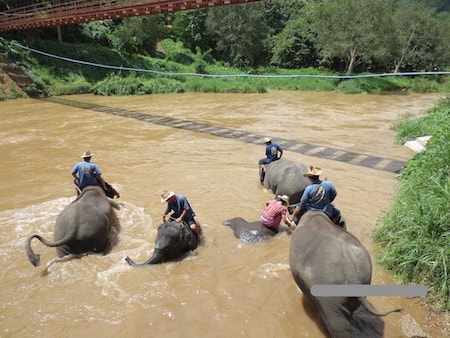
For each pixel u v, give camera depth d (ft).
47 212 25.41
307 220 15.75
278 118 65.10
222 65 166.20
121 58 125.08
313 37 165.58
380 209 25.85
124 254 20.34
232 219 24.29
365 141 46.91
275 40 175.52
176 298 16.78
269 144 30.53
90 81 107.34
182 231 19.77
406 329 14.71
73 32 125.49
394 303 16.17
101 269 18.84
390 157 39.17
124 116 64.39
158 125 56.39
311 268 13.64
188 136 48.98
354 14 136.87
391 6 167.12
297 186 25.38
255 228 22.41
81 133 50.44
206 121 60.70
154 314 15.75
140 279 18.06
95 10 75.31
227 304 16.43
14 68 90.94
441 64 183.01
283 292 17.22
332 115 70.23
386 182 31.42
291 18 203.92
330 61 162.20
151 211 25.70
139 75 120.47
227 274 18.62
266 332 14.84
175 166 35.81
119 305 16.30
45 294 17.01
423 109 81.97
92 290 17.29
